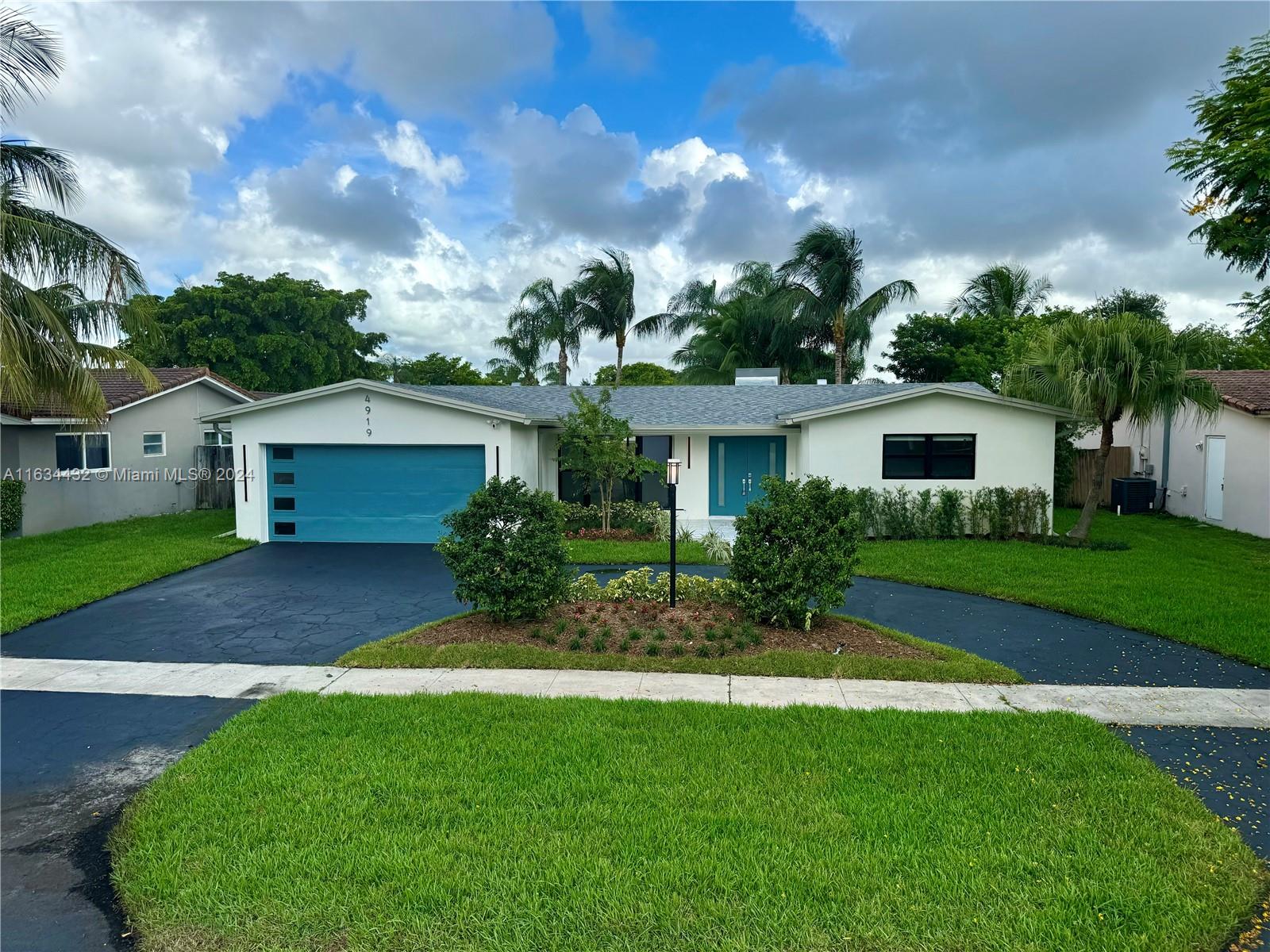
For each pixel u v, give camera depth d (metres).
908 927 3.19
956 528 14.92
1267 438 15.01
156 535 15.30
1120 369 12.89
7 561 12.04
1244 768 4.92
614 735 5.30
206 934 3.18
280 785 4.51
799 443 17.42
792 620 8.06
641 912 3.27
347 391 14.23
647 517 15.66
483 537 7.96
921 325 32.38
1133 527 16.80
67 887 3.64
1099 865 3.64
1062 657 7.37
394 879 3.52
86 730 5.64
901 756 4.94
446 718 5.62
